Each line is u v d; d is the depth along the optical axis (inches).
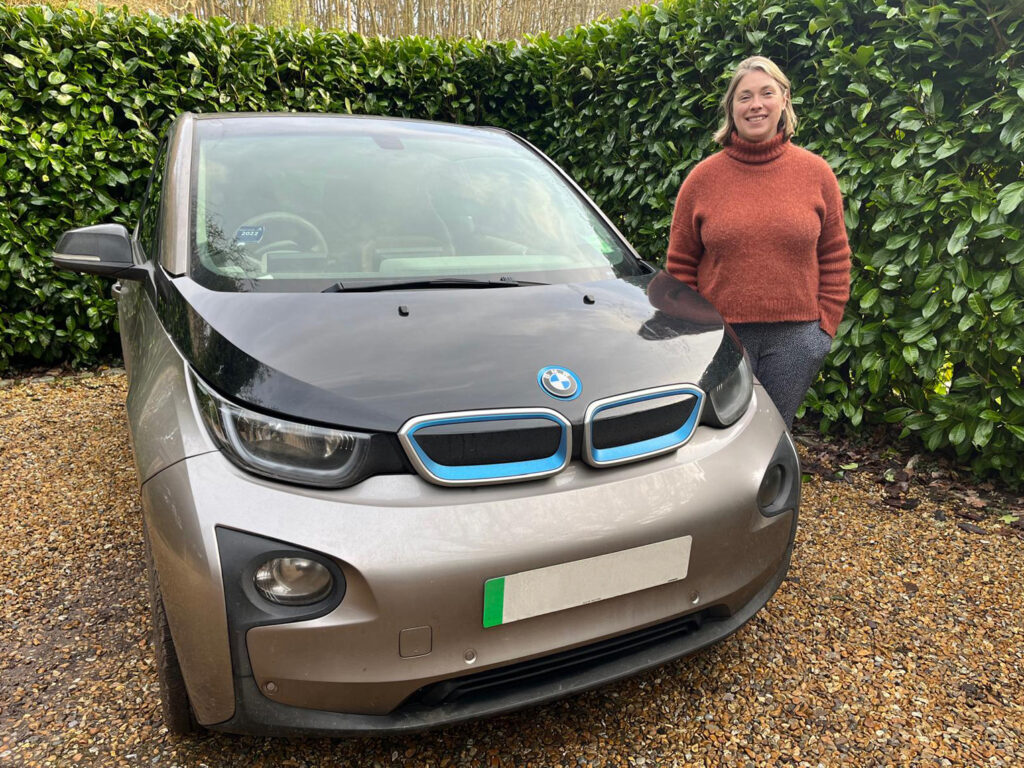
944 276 128.0
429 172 103.7
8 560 107.8
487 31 649.6
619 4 641.0
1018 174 125.6
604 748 73.2
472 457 60.6
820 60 144.0
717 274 107.0
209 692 58.8
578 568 61.1
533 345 69.3
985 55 124.5
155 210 105.0
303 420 59.6
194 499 57.9
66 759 70.6
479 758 71.7
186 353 68.7
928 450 146.1
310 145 102.3
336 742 73.2
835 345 143.9
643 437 67.3
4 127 179.3
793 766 71.1
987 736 74.9
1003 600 99.1
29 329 195.3
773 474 75.1
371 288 78.7
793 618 95.0
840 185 137.8
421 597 56.4
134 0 420.5
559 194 111.1
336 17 608.4
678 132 174.4
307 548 55.7
